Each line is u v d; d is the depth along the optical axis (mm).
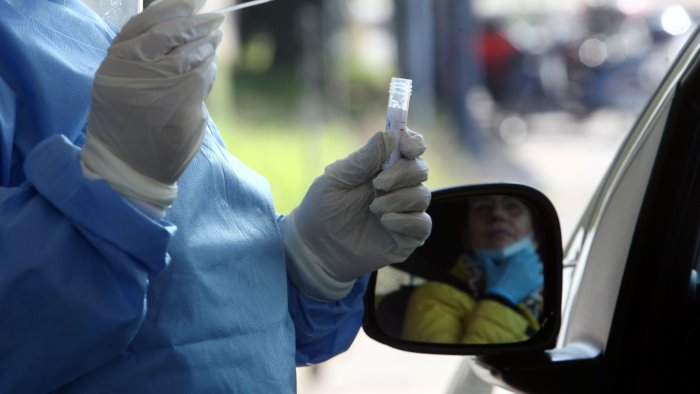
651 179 2691
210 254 2199
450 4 18312
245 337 2250
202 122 1934
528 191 2660
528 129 18969
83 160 1913
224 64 19422
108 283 1855
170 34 1913
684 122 2652
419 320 2691
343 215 2416
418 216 2316
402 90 2316
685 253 2590
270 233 2416
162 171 1923
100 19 2342
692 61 2703
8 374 1850
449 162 16297
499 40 19734
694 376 2527
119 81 1894
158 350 2078
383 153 2309
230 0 20625
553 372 2688
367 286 2658
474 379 2992
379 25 20234
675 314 2584
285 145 15836
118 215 1840
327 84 18609
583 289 2912
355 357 8211
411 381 7637
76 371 1897
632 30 19734
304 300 2539
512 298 2705
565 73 19828
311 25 19875
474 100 19516
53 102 2074
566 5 20484
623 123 19109
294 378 2410
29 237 1821
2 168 1981
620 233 2791
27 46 2066
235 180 2357
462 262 2707
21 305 1812
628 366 2625
